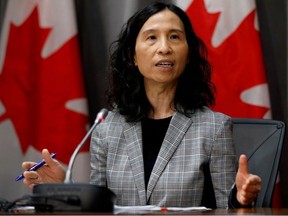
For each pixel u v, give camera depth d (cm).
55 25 559
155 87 402
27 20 564
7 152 557
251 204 344
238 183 331
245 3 545
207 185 382
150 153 387
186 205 367
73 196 280
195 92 407
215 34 547
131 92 410
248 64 539
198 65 415
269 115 534
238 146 434
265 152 428
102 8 590
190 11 554
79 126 549
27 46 562
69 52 555
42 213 272
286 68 571
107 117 412
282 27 575
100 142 402
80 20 594
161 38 396
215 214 274
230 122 395
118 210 296
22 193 559
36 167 363
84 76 585
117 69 419
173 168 374
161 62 392
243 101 538
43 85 553
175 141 382
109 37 587
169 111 404
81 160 548
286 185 563
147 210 300
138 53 401
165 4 411
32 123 559
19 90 559
